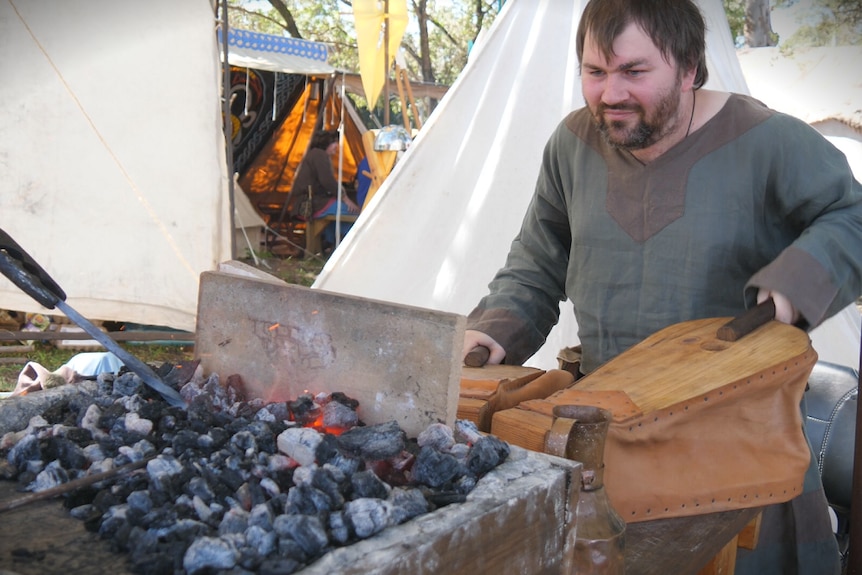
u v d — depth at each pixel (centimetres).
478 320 176
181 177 486
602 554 99
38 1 450
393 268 354
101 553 80
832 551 158
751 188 157
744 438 128
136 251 485
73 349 487
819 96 604
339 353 114
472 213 344
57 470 94
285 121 846
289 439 96
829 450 195
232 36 783
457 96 351
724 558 139
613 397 121
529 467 98
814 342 321
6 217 463
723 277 159
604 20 147
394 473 97
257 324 123
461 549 82
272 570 73
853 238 147
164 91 478
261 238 822
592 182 170
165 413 109
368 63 630
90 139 469
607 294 169
